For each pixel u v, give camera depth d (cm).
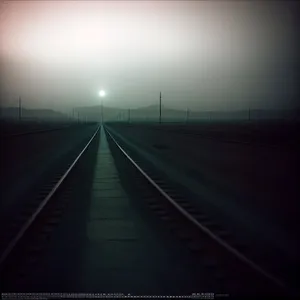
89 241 966
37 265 795
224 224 1159
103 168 2600
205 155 2823
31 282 706
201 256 849
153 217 1227
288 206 1368
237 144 2744
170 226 1105
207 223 1148
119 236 1009
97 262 812
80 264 799
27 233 1016
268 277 695
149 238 988
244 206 1403
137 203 1453
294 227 1125
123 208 1364
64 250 895
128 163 2869
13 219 1247
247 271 755
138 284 696
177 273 749
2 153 2834
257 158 2180
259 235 1045
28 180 2105
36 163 2867
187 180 2056
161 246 922
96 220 1189
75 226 1116
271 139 3541
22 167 2555
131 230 1070
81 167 2661
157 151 3797
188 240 967
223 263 802
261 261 840
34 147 3653
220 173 2120
